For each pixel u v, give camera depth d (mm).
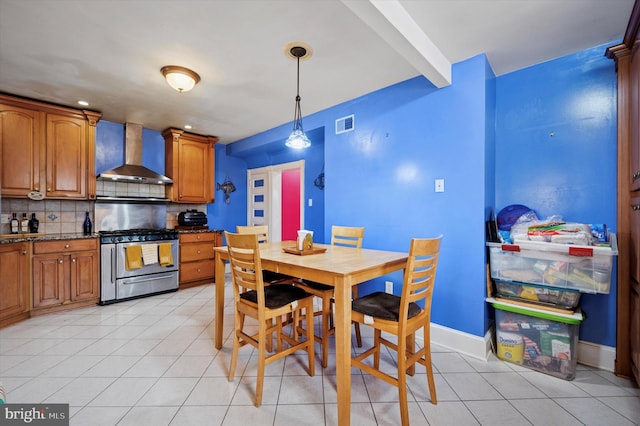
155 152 4270
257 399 1570
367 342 2375
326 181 3299
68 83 2668
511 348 2033
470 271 2178
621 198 1873
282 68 2387
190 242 4062
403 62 2281
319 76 2529
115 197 3680
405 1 1629
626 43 1785
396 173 2643
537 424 1447
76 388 1715
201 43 2029
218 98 3035
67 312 3012
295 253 2055
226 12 1705
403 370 1422
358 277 1535
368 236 2857
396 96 2654
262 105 3234
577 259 1783
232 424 1437
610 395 1667
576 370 1937
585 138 2074
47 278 2910
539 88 2256
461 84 2230
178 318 2869
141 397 1638
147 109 3377
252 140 4555
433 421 1465
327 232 3266
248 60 2264
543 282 1893
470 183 2186
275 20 1782
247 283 1710
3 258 2570
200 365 1993
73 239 3070
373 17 1558
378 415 1511
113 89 2811
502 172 2410
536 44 2021
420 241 1459
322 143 4160
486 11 1699
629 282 1828
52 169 3148
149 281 3592
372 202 2834
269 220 4957
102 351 2178
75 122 3316
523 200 2312
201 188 4500
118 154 3928
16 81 2617
